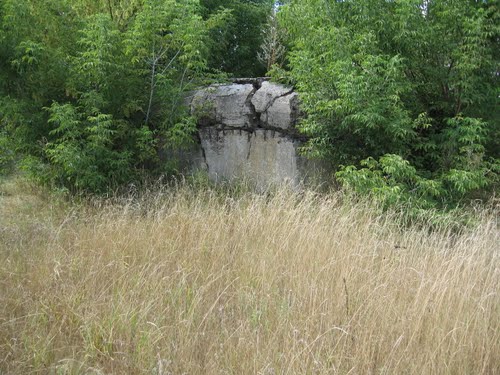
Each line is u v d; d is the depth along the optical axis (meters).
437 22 8.31
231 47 14.76
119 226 6.25
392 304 4.38
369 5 8.41
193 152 9.88
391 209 7.12
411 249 5.64
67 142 8.65
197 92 9.84
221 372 3.65
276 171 9.27
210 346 3.94
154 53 9.37
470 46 7.89
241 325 4.14
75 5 10.45
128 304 4.43
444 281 4.57
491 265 5.03
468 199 7.98
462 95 8.21
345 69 7.86
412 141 8.45
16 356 3.86
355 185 7.50
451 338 3.88
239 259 5.49
